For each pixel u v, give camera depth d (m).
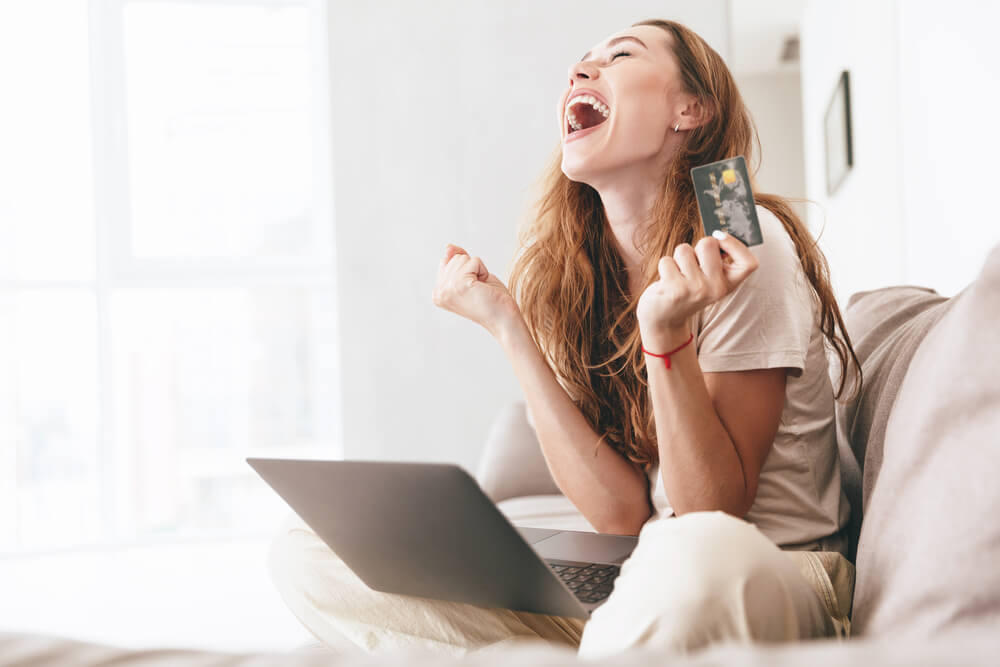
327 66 3.33
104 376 3.73
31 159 3.87
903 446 0.76
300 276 3.84
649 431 1.18
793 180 6.07
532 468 2.39
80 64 3.89
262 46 4.06
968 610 0.61
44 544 3.69
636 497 1.18
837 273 3.71
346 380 3.31
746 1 4.71
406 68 3.34
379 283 3.32
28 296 3.90
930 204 2.07
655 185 1.26
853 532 1.13
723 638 0.62
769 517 1.05
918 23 2.11
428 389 3.31
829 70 3.62
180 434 4.09
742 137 1.28
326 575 1.00
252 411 4.15
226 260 3.80
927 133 2.08
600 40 3.33
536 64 3.34
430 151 3.34
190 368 4.10
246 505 4.14
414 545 0.83
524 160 3.34
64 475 3.94
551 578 0.74
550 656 0.31
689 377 0.95
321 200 3.91
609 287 1.34
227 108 4.06
